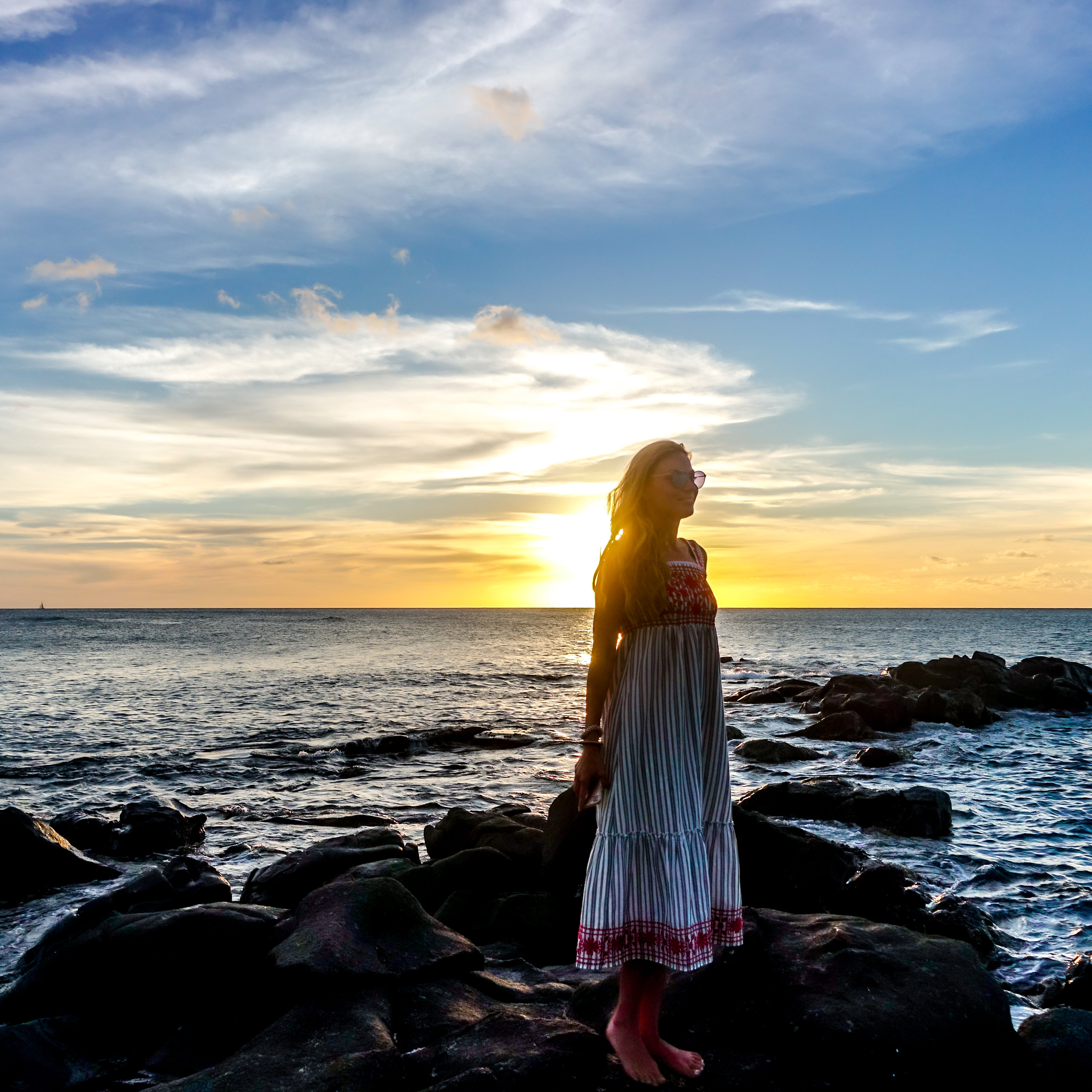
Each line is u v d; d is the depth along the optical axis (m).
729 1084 3.17
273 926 4.83
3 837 8.60
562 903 6.07
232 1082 3.23
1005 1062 3.56
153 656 49.16
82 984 4.68
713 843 3.36
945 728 21.19
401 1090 3.23
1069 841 10.53
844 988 3.65
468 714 23.61
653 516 3.35
